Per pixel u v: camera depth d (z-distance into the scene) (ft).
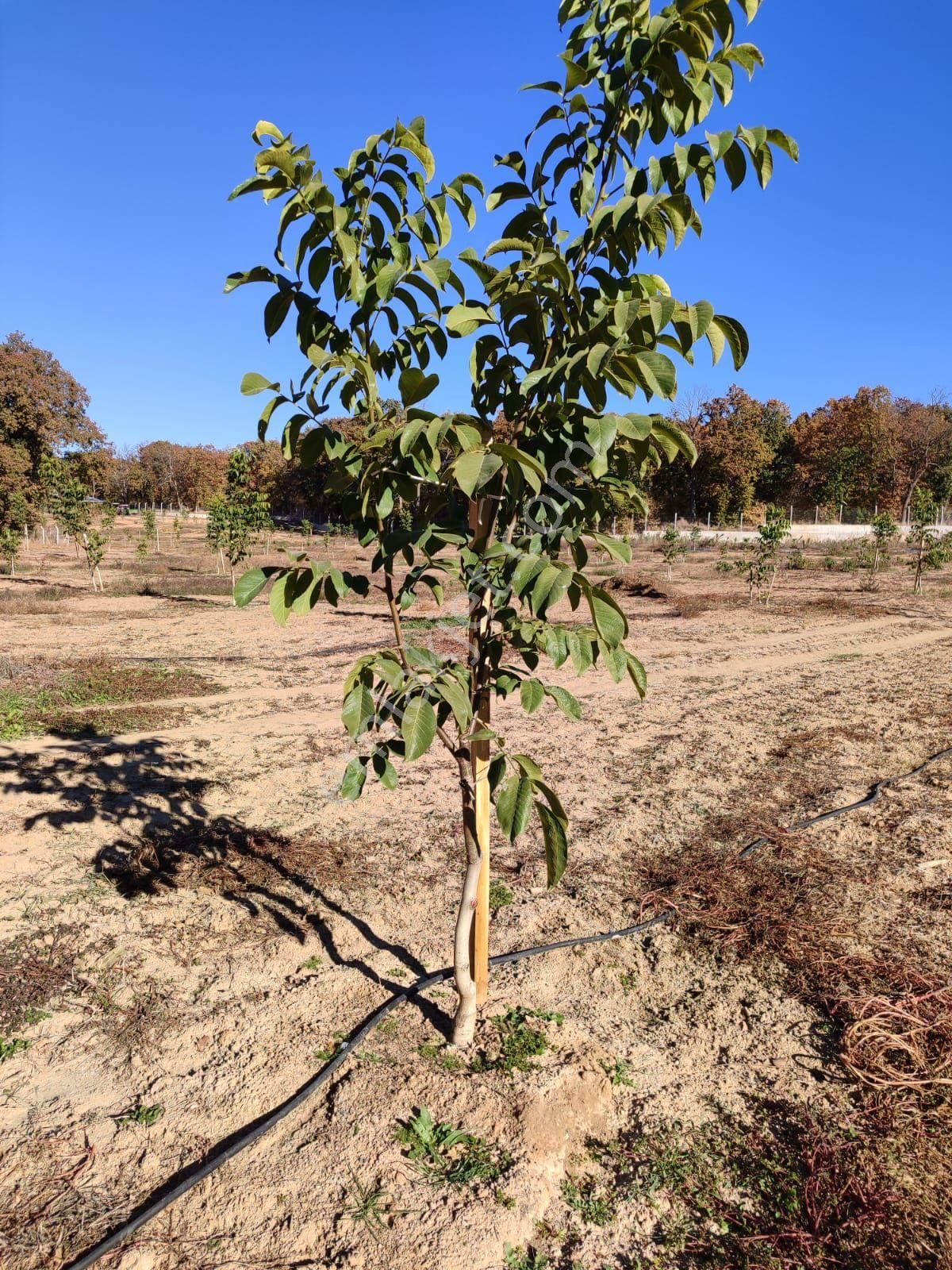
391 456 7.41
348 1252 6.81
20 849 14.85
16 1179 7.59
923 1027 9.83
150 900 13.03
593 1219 7.24
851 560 91.81
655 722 24.97
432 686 7.09
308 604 6.94
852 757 21.08
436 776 19.62
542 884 13.85
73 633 45.06
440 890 13.53
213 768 20.04
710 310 6.46
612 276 7.61
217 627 48.11
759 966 11.37
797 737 22.98
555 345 7.86
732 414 168.96
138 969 11.09
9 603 57.26
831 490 175.42
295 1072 9.03
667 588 64.08
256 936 11.98
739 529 161.68
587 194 7.82
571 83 7.27
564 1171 7.79
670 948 11.85
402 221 7.84
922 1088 8.90
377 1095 8.55
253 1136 7.98
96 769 19.76
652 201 6.62
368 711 7.00
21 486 94.48
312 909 12.81
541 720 25.53
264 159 6.77
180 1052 9.43
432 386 6.61
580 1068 8.94
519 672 8.29
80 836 15.51
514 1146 7.90
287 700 28.35
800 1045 9.70
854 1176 7.65
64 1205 7.29
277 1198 7.35
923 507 65.05
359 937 11.95
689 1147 8.07
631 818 16.83
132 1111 8.47
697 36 6.83
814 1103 8.68
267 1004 10.30
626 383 6.75
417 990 10.43
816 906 12.94
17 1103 8.58
